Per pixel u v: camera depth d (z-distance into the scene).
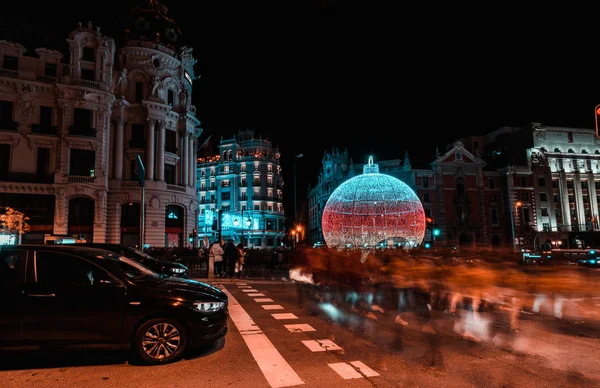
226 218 77.19
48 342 5.73
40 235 34.00
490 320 9.12
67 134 35.28
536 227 60.38
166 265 14.84
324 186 79.31
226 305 6.84
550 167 63.16
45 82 35.25
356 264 14.09
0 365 5.96
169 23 44.25
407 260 12.70
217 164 87.94
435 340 7.39
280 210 89.00
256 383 5.23
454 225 58.72
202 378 5.42
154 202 39.19
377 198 34.22
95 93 36.38
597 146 65.94
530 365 5.96
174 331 6.10
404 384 5.18
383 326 8.59
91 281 6.12
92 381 5.32
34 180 34.25
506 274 11.02
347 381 5.30
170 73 42.38
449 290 11.39
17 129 34.06
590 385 5.16
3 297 5.75
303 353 6.60
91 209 36.34
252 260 25.61
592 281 10.56
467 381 5.29
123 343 5.91
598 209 63.94
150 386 5.14
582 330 8.12
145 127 40.28
